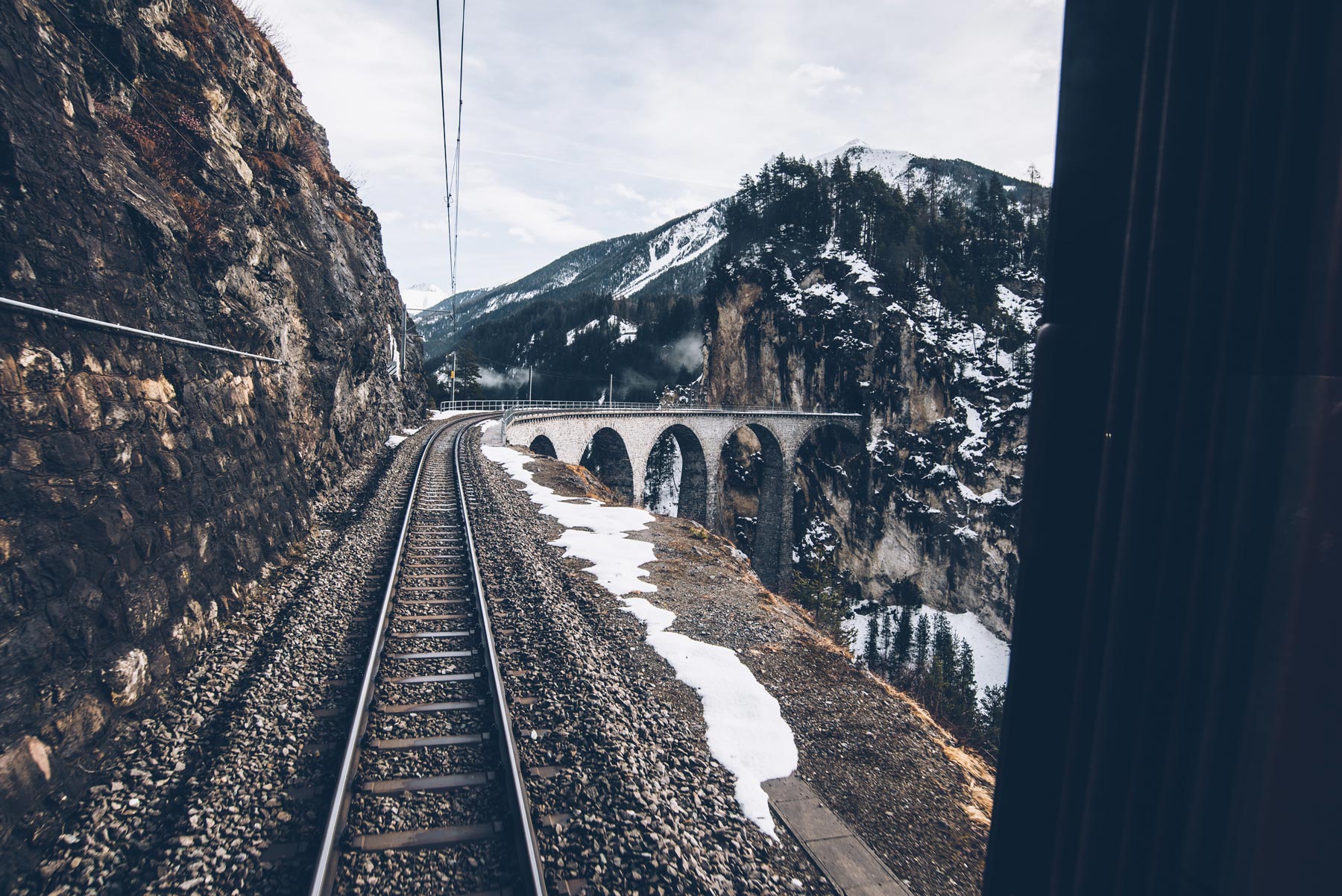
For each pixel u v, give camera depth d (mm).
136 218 9430
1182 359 1457
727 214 157750
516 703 7336
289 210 19312
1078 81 1729
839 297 118562
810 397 113812
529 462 31750
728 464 113625
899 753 7801
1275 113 1281
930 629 98625
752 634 11109
